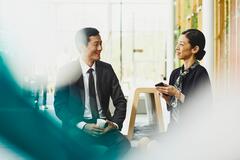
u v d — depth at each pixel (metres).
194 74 2.91
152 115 3.79
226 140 2.95
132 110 3.47
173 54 8.57
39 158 2.72
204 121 2.88
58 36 10.06
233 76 3.95
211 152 2.87
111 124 2.60
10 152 2.88
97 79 2.78
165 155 2.90
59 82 2.75
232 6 4.00
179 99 2.88
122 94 2.83
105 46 11.63
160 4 11.40
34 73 6.55
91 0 11.54
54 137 2.68
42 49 8.62
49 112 3.13
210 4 4.48
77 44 2.79
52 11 10.66
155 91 3.47
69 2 11.41
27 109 3.71
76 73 2.75
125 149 2.58
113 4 11.59
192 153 2.87
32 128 2.86
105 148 2.53
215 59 4.43
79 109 2.71
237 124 3.25
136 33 11.58
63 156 2.62
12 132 2.95
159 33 11.45
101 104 2.79
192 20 6.04
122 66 11.66
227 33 4.14
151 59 11.51
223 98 4.06
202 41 2.95
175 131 2.94
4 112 3.33
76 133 2.58
